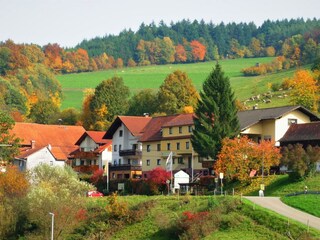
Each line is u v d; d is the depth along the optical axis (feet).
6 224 398.62
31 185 453.58
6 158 562.25
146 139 578.25
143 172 581.94
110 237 377.50
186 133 544.62
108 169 572.51
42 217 395.14
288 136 496.64
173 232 354.95
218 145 490.08
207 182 473.67
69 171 486.38
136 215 386.93
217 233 339.36
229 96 503.61
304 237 309.42
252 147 458.50
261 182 446.19
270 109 522.06
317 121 513.04
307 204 361.10
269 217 338.34
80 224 397.39
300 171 427.33
